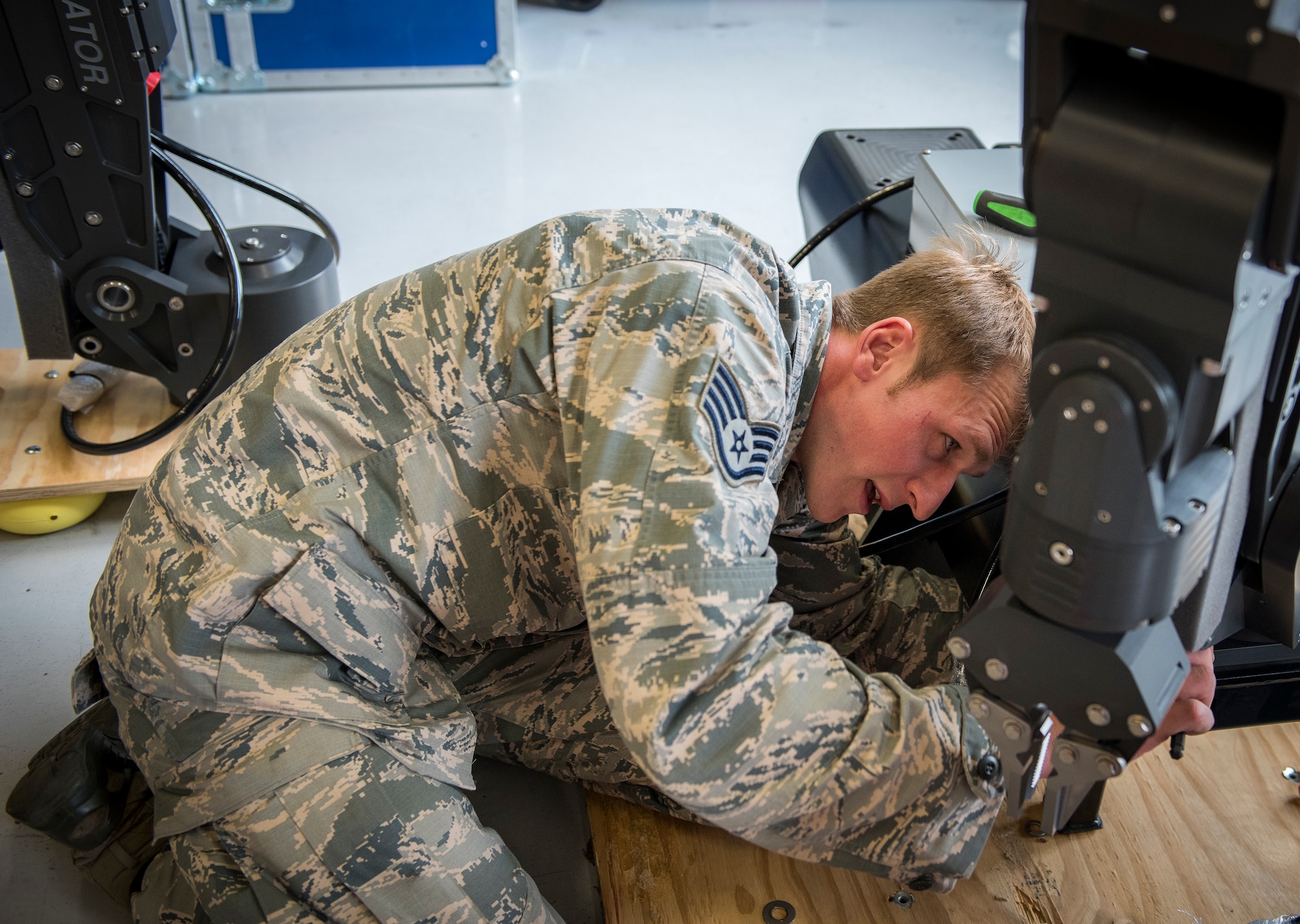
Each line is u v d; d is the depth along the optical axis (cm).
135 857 129
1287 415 85
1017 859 114
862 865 98
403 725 112
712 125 361
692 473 88
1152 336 64
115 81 163
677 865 116
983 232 134
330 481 106
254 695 107
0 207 174
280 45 370
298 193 310
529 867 137
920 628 131
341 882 105
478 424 105
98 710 128
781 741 88
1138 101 60
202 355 189
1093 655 75
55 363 205
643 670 85
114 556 116
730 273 99
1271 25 52
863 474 108
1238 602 107
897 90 395
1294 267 64
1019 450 73
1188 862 113
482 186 317
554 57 415
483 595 113
